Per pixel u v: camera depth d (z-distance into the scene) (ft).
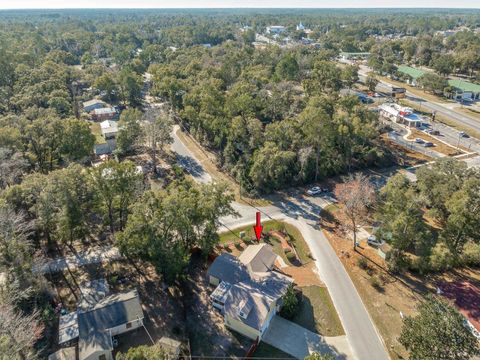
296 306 129.29
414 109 358.23
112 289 137.59
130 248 130.31
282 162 211.41
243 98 271.08
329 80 366.84
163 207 136.77
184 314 128.16
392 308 131.64
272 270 144.46
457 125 318.86
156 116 275.80
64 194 140.15
